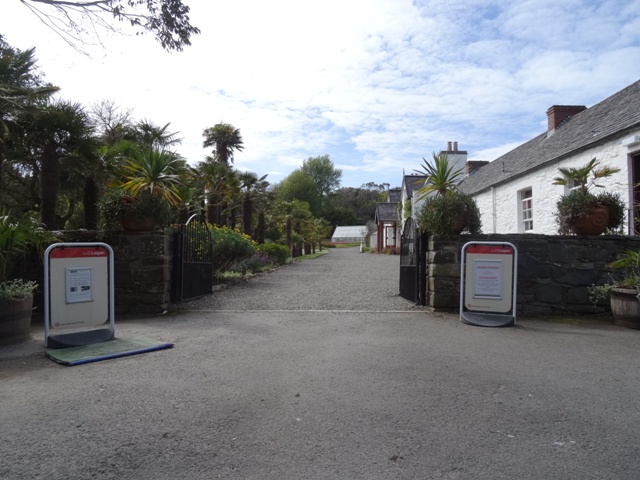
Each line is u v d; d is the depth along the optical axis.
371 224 64.56
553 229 13.15
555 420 3.49
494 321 6.96
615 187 10.35
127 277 8.08
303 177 77.56
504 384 4.29
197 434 3.24
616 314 6.96
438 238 8.08
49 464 2.82
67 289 5.86
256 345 5.77
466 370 4.72
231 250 12.70
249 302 9.28
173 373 4.62
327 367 4.82
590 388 4.19
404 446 3.07
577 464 2.84
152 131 18.80
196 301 9.35
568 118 17.30
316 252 45.00
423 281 8.61
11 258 6.84
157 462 2.86
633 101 11.55
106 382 4.34
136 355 5.31
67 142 11.68
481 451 3.01
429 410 3.67
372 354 5.33
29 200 18.05
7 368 4.80
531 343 5.89
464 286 7.36
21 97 10.29
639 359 5.15
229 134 28.38
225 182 20.17
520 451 3.01
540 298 7.84
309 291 11.12
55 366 4.88
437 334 6.39
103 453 2.96
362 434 3.25
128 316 7.84
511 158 19.66
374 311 8.13
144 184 8.27
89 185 12.29
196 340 6.03
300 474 2.73
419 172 8.96
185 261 9.00
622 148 10.19
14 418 3.50
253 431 3.29
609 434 3.26
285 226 35.28
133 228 8.16
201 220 9.92
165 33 7.91
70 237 8.05
